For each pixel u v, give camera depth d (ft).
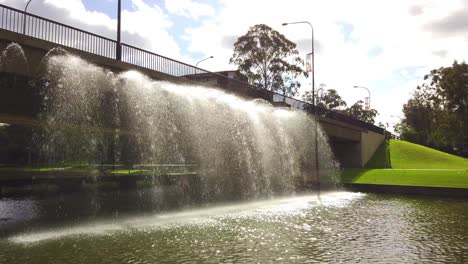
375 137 226.99
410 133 297.12
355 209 75.41
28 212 68.64
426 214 69.41
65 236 45.47
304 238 46.11
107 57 71.46
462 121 146.00
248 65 202.39
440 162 200.54
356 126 193.67
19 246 40.42
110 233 47.37
